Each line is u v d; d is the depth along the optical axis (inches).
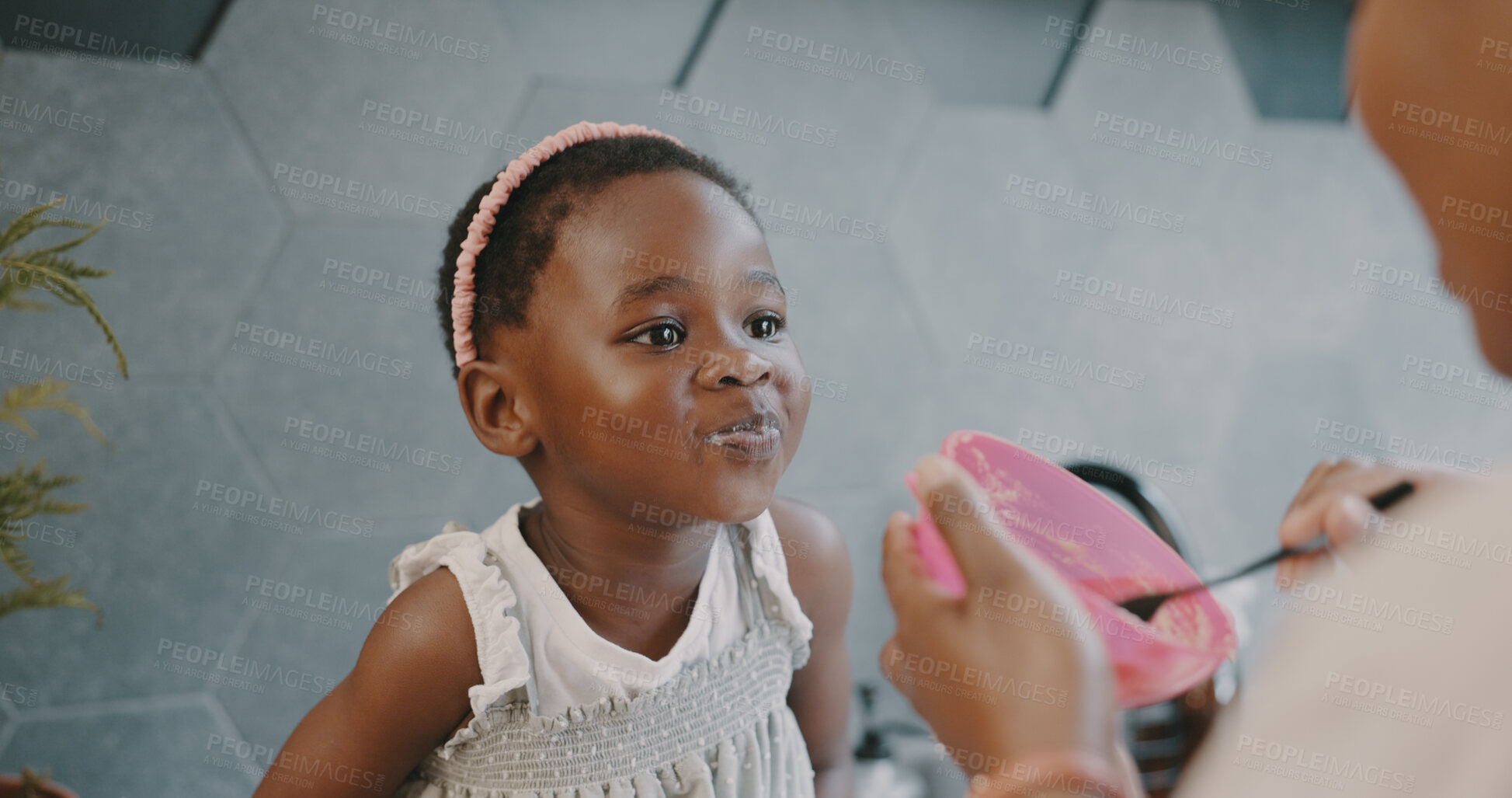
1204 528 74.5
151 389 53.3
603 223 23.0
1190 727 29.4
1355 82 10.5
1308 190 74.9
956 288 67.6
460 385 25.7
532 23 58.3
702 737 26.7
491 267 24.7
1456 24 9.5
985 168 67.4
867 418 66.1
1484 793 8.6
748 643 28.2
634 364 22.7
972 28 66.6
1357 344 76.9
